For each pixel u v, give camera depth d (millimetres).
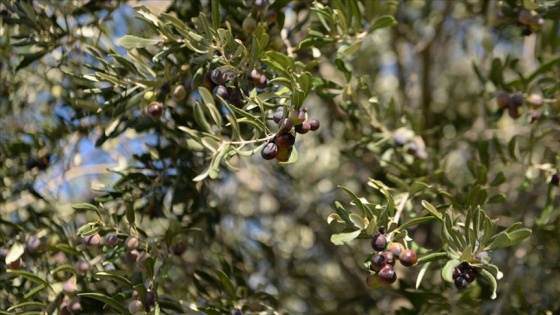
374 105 1340
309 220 1642
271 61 1122
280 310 1401
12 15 1257
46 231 1238
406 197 1188
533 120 1306
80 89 1280
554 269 1375
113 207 1281
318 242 1663
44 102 1387
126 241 1168
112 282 1222
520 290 1300
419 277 1075
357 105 1328
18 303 1191
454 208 1219
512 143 1313
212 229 1298
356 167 1654
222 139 1125
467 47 1732
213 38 1120
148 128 1239
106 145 1393
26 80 1371
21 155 1320
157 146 1254
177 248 1209
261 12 1172
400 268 1516
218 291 1293
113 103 1176
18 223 1249
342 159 1628
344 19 1191
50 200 1344
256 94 1110
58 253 1237
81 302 1198
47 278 1222
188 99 1265
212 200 1357
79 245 1248
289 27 1331
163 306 1187
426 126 1600
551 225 1348
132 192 1242
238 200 1629
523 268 1466
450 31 1802
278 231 1637
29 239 1222
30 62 1248
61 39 1278
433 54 1767
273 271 1446
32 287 1227
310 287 1525
